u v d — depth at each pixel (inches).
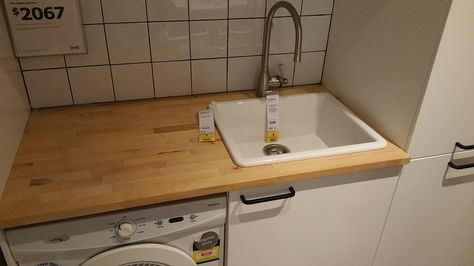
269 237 48.8
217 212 43.5
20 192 38.7
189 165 44.2
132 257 41.7
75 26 51.1
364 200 50.9
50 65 53.5
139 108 57.6
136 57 56.6
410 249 60.1
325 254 54.6
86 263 40.1
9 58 47.6
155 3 53.5
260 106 60.4
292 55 64.0
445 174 53.1
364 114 56.4
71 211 36.8
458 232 61.3
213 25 57.5
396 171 49.9
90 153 45.8
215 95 62.6
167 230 42.0
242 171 43.3
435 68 43.0
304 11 60.7
